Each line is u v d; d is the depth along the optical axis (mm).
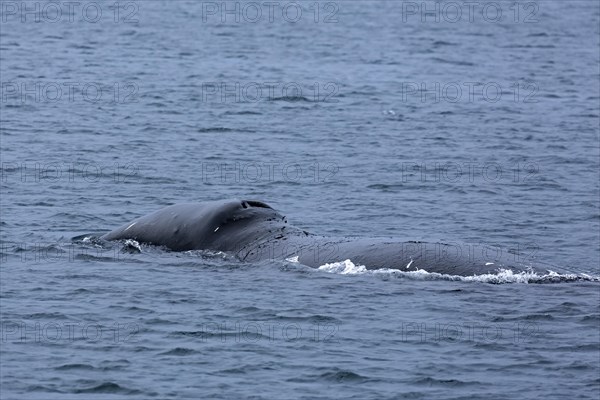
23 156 146500
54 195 123812
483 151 161500
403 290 82000
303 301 79875
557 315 77500
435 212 121375
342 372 67250
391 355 70312
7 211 115000
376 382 66062
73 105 192375
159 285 84000
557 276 85500
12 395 63688
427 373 67625
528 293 81938
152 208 119875
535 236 110688
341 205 123875
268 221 93062
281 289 82438
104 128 171375
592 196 131500
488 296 81000
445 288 82438
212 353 70312
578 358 70062
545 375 67500
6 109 185000
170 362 68750
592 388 65438
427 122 187375
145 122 178250
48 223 110125
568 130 182250
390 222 116125
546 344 72375
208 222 92562
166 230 93688
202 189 130750
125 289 83188
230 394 64062
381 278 84438
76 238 100375
